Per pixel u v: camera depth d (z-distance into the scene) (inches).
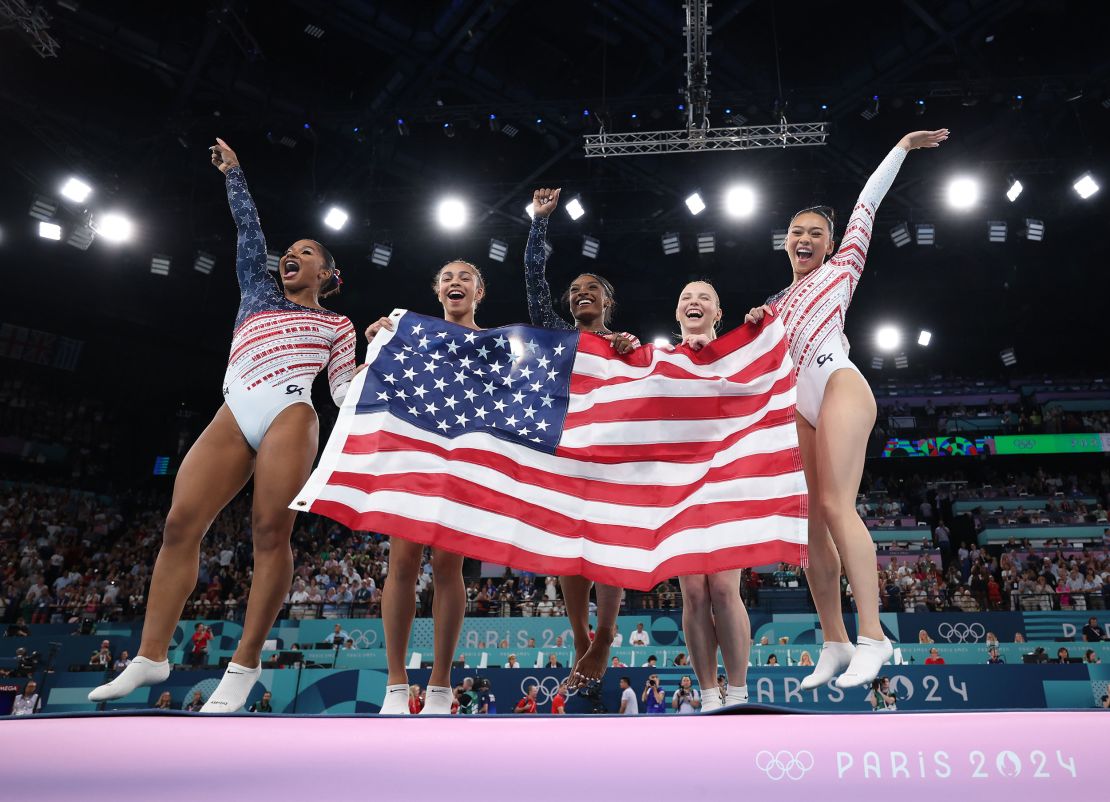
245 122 662.5
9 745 81.8
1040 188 738.2
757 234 808.9
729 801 76.6
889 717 80.0
